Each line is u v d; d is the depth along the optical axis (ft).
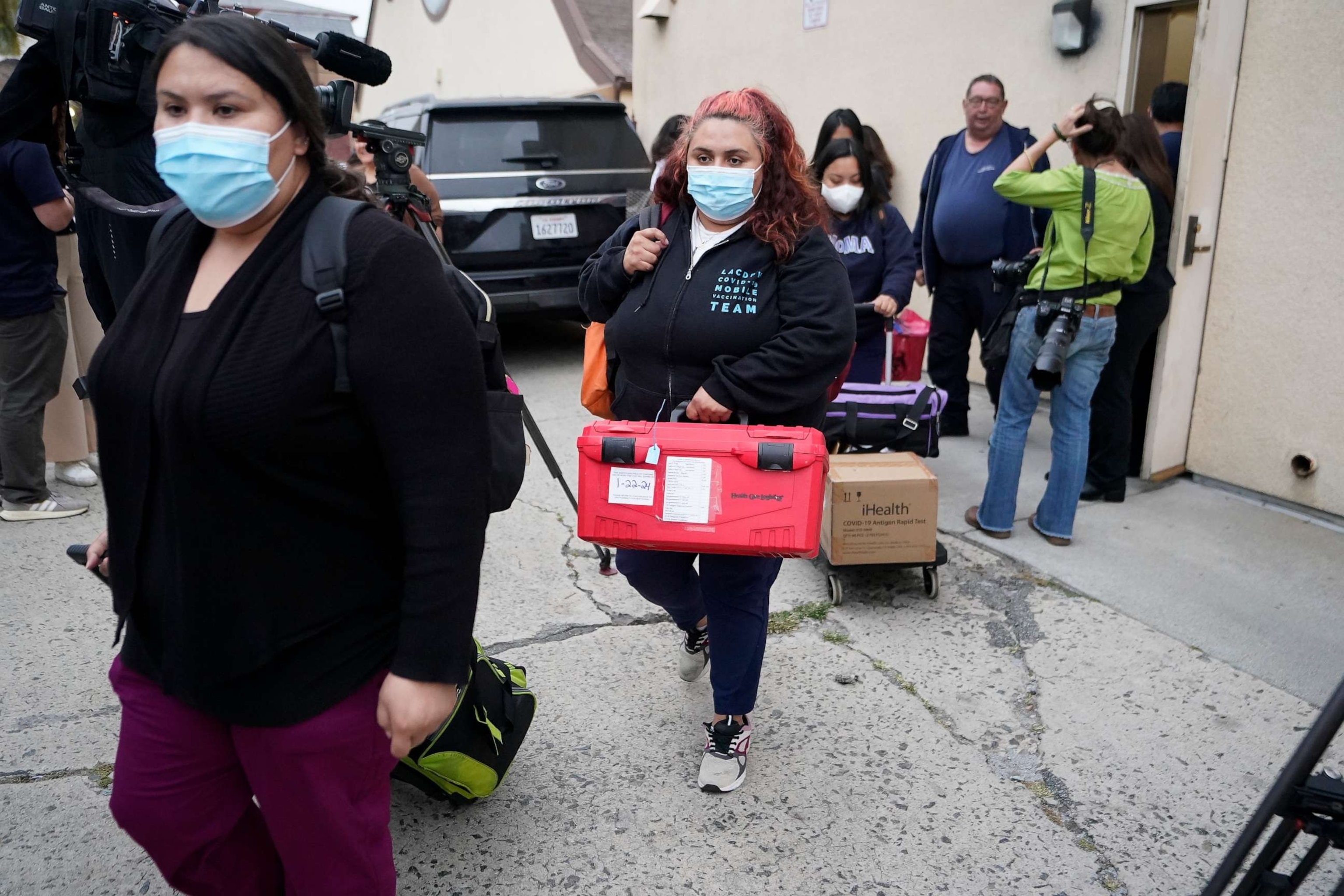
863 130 14.23
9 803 8.11
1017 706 9.48
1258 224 13.70
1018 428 12.89
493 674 7.70
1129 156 12.53
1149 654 10.36
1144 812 8.01
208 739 5.03
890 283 13.43
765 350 7.28
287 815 5.01
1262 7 13.16
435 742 7.18
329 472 4.60
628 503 7.26
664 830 7.83
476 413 4.66
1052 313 12.12
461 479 4.57
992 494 13.21
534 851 7.60
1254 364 14.11
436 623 4.55
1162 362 14.39
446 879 7.31
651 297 7.72
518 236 21.11
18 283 12.83
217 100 4.40
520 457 5.59
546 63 45.21
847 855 7.55
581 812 8.04
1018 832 7.79
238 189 4.47
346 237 4.44
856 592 11.82
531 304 21.39
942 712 9.41
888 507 11.10
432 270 4.59
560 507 14.52
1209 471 15.02
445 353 4.52
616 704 9.53
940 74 19.52
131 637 5.08
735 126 7.23
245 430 4.33
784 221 7.38
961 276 16.80
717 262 7.52
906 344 14.83
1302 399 13.61
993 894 7.18
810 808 8.08
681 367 7.69
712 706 9.52
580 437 7.34
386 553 4.94
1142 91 16.53
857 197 13.38
